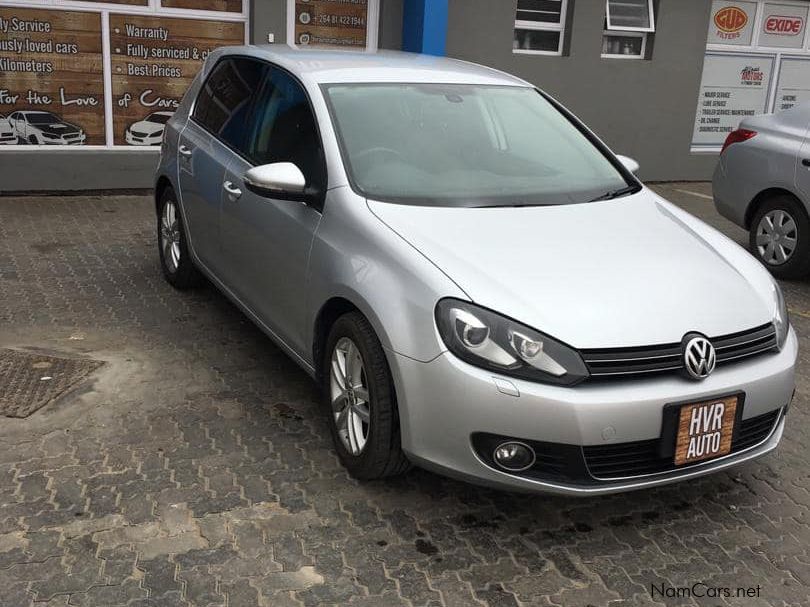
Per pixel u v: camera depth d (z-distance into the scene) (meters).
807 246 6.62
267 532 3.09
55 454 3.54
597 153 4.39
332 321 3.58
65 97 8.13
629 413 2.82
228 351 4.71
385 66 4.33
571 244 3.34
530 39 9.81
